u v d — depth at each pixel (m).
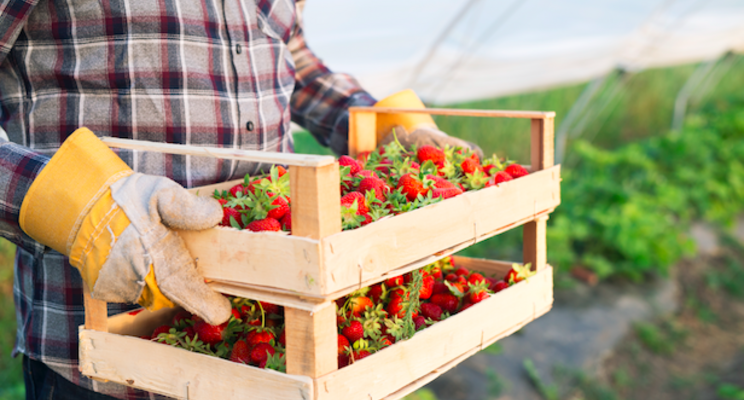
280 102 1.41
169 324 1.22
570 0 3.37
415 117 1.60
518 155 7.12
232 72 1.28
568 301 5.04
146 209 0.91
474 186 1.31
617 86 6.23
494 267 1.60
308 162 0.84
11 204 1.00
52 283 1.21
